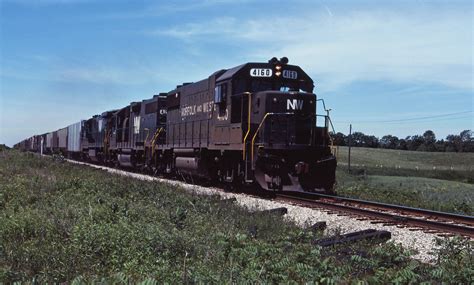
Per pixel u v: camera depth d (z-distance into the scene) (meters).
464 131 109.62
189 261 7.76
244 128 18.81
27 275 7.12
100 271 7.44
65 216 11.24
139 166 34.84
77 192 15.62
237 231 10.19
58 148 68.50
